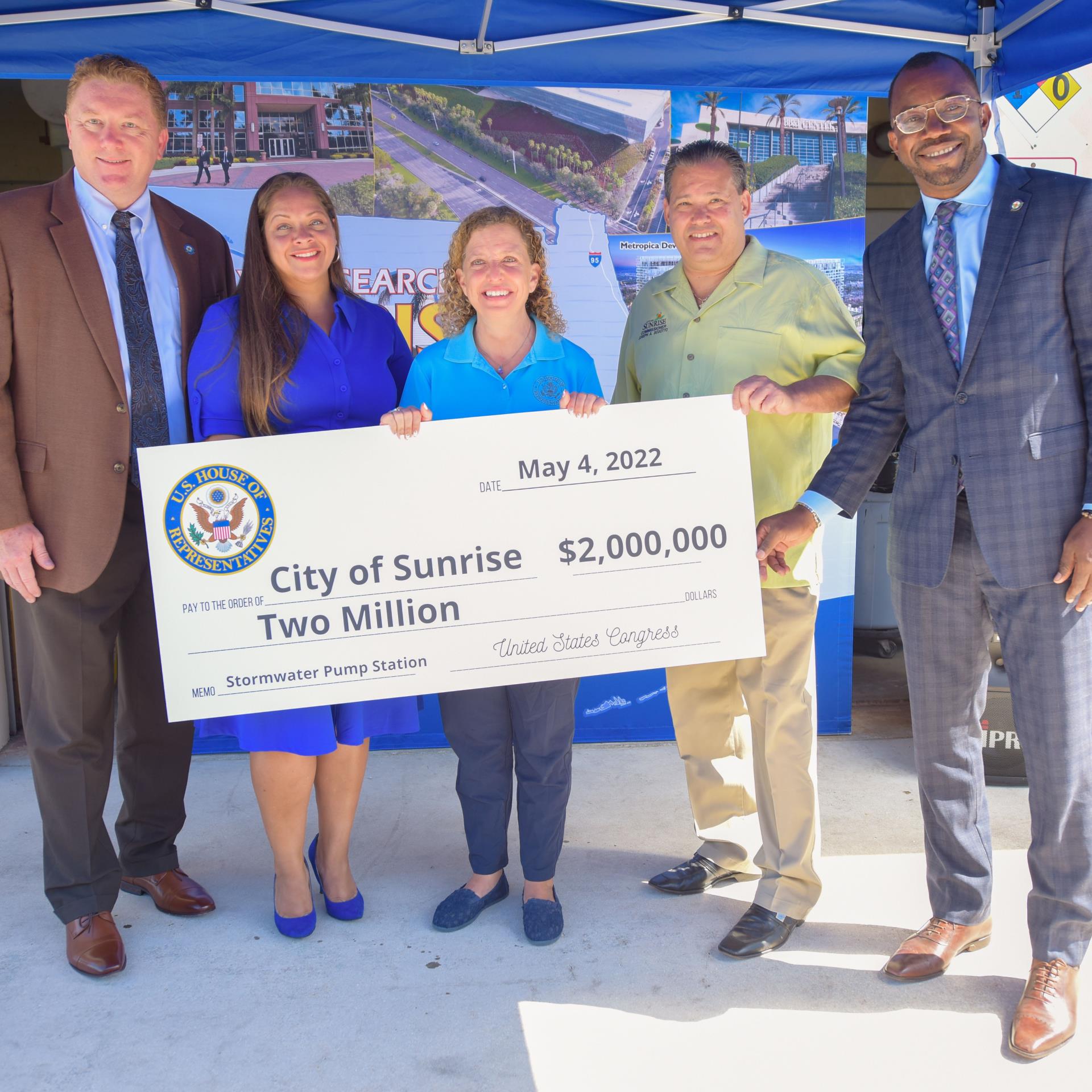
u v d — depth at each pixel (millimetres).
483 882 2820
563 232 3936
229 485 2381
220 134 3768
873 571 5270
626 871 3076
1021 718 2301
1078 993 2365
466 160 3871
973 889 2502
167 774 2848
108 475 2492
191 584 2393
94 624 2545
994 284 2193
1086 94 3961
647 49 3129
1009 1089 2059
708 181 2521
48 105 4336
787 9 3004
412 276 3910
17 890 2984
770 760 2641
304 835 2701
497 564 2461
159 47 2971
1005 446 2213
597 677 4176
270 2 2908
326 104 3797
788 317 2590
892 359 2498
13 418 2463
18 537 2422
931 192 2287
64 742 2531
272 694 2434
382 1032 2279
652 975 2490
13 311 2434
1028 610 2250
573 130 3893
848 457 2551
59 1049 2234
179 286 2633
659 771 3918
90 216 2533
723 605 2512
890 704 4715
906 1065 2137
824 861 3096
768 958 2562
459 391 2572
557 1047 2217
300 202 2443
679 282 2721
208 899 2844
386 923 2764
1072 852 2236
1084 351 2162
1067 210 2145
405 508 2432
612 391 4039
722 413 2471
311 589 2424
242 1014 2355
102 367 2480
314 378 2518
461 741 2709
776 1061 2156
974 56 3143
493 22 3027
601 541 2477
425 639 2463
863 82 3229
